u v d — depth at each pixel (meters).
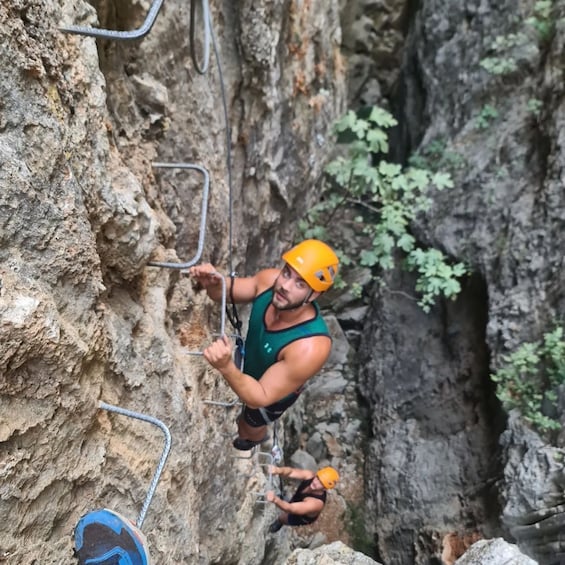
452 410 5.52
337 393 6.46
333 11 5.11
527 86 5.49
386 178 5.10
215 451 3.17
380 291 6.41
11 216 1.36
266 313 2.52
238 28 3.62
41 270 1.46
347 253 6.83
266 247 4.87
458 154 5.75
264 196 4.44
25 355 1.35
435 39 6.38
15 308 1.31
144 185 2.54
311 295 2.35
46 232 1.47
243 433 3.15
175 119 3.00
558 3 5.27
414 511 5.21
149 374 2.21
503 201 5.23
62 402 1.51
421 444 5.54
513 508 4.13
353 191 5.38
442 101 6.21
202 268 2.64
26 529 1.41
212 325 3.46
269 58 3.77
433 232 5.66
